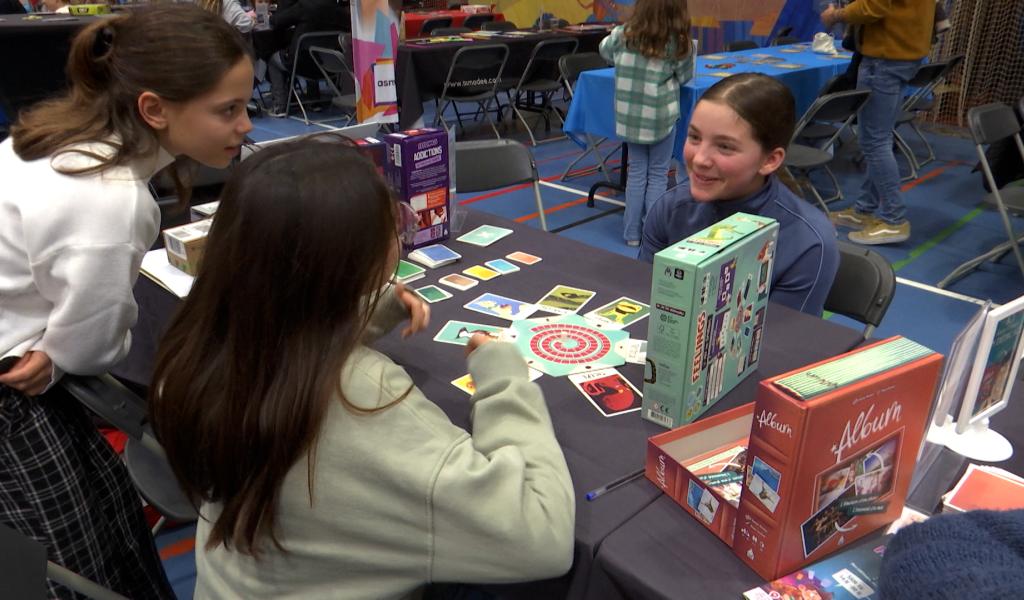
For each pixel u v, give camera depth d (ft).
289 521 2.50
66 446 4.11
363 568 2.57
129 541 4.66
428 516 2.41
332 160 2.35
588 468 3.31
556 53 19.52
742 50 19.16
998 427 3.65
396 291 3.90
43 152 3.55
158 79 3.55
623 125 11.89
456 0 29.40
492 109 24.26
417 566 2.52
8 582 2.68
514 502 2.45
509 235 6.43
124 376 6.22
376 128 6.25
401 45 17.26
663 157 12.17
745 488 2.60
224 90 3.73
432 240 6.13
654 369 3.45
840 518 2.68
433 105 25.09
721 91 4.84
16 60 14.03
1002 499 3.03
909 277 11.63
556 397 3.86
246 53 3.86
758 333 3.97
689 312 3.17
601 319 4.77
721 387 3.76
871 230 12.98
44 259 3.47
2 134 14.03
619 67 11.57
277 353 2.31
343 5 20.20
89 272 3.50
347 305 2.37
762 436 2.46
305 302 2.30
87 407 4.12
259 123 21.12
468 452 2.49
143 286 5.70
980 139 10.25
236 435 2.32
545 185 16.47
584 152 18.06
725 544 2.84
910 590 1.69
